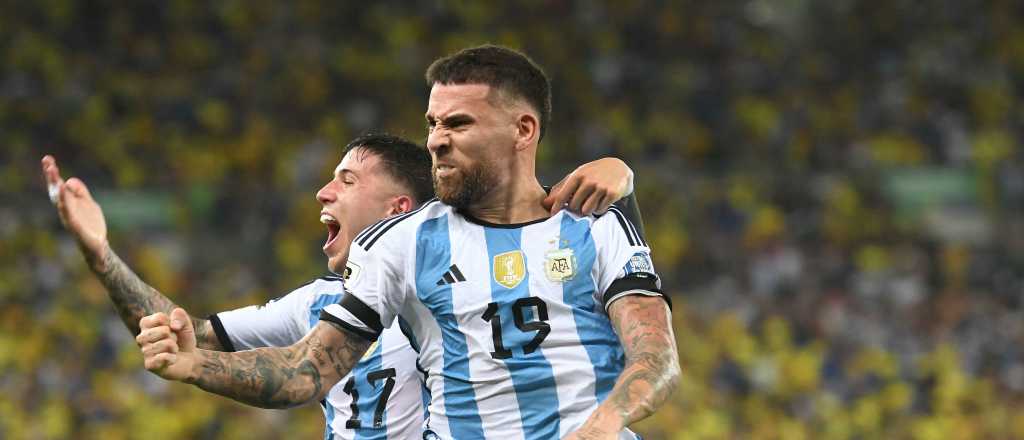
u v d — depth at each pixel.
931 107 66.19
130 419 38.75
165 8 65.56
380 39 67.38
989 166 57.00
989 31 71.81
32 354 41.84
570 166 58.78
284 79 62.72
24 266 46.31
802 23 73.44
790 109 64.69
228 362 8.88
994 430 42.50
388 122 61.62
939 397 43.50
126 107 59.22
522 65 9.41
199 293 46.50
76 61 61.50
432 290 9.24
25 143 55.28
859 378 44.22
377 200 11.63
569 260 9.22
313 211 50.50
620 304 9.13
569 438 8.27
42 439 37.84
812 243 52.94
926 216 55.44
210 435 38.72
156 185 52.41
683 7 72.25
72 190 9.72
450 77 9.32
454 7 70.00
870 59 70.06
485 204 9.44
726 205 54.28
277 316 11.84
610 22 70.19
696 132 62.38
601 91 65.19
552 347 9.09
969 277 51.03
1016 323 48.22
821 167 59.44
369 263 9.49
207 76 62.56
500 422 9.05
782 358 44.81
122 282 10.12
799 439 41.56
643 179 55.53
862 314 48.22
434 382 9.34
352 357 9.50
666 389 8.66
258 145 58.03
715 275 50.75
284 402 9.14
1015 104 66.69
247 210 50.12
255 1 67.25
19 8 63.12
